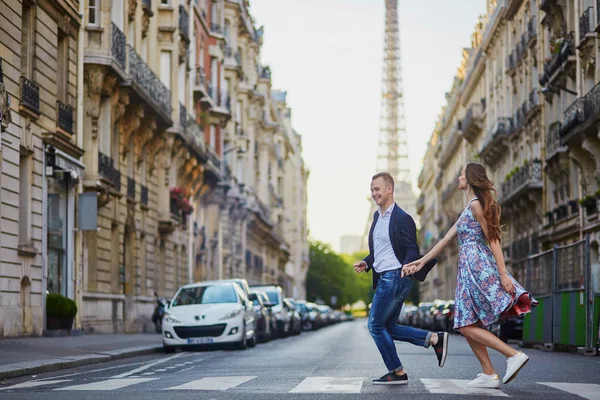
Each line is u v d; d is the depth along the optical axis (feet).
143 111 136.77
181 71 173.06
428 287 464.24
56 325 98.27
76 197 109.50
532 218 190.08
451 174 363.56
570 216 151.12
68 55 108.47
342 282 586.45
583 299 75.10
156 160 158.30
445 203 387.75
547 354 76.28
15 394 36.01
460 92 309.42
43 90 98.22
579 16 142.31
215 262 222.07
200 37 200.64
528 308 33.81
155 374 49.88
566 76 151.94
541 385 37.50
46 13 99.60
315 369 52.47
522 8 197.57
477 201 34.06
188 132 174.29
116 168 129.49
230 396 33.45
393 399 31.50
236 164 252.01
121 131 131.54
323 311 316.60
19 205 93.30
